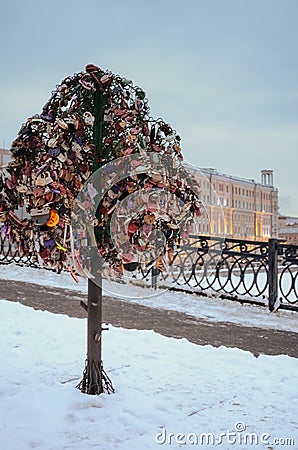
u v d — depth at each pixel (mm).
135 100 3562
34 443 2828
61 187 3236
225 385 3818
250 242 7656
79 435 2934
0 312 6008
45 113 3512
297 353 5078
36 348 4664
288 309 7145
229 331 6004
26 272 9727
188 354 4582
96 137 3441
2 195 3496
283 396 3633
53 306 6891
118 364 4230
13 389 3580
